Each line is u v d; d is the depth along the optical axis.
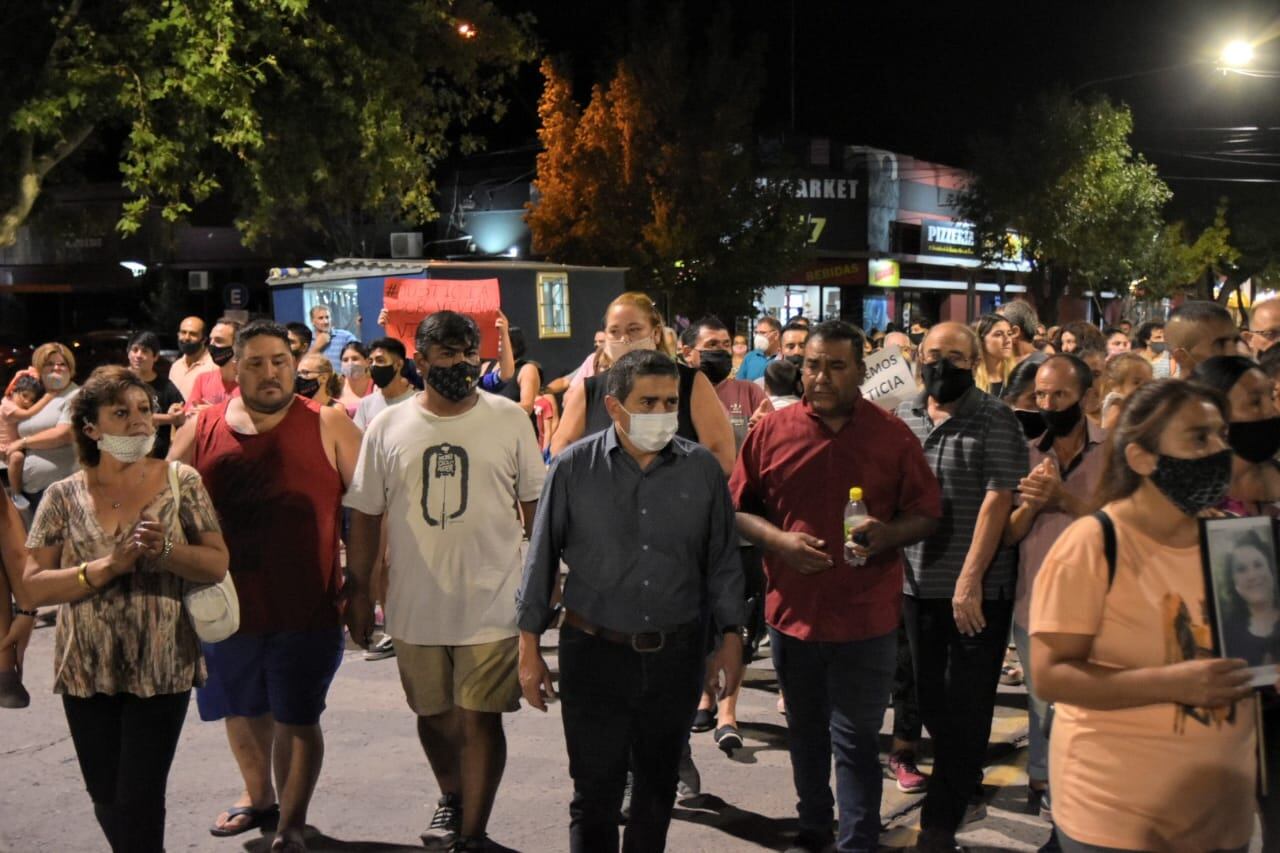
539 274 16.53
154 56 14.74
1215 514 3.03
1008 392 5.59
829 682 4.80
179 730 4.32
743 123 26.25
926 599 5.07
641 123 25.88
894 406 5.87
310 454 5.05
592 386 5.46
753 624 7.34
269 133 15.82
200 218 32.41
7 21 14.27
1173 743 2.90
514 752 6.45
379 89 16.31
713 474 4.35
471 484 4.90
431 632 4.89
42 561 4.22
